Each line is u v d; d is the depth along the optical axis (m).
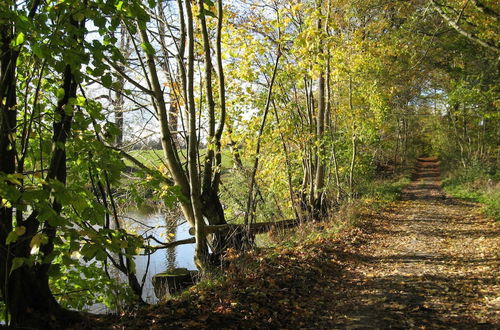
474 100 17.72
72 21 4.32
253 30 12.55
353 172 20.61
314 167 17.08
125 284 5.58
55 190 3.42
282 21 11.28
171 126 10.57
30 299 4.22
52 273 4.24
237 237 10.32
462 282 7.24
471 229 13.30
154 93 7.98
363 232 12.99
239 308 5.65
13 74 4.09
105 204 5.22
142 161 9.64
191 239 9.47
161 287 8.59
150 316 5.16
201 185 10.33
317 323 5.52
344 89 19.69
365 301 6.46
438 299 6.33
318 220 15.52
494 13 11.36
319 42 11.59
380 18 16.78
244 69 12.21
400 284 7.32
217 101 12.22
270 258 8.48
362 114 18.84
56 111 4.38
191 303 5.73
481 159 30.66
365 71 17.53
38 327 4.11
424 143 65.56
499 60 15.20
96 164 4.40
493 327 5.05
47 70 4.66
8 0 3.50
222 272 8.05
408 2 13.88
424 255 9.82
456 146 36.81
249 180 12.80
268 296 6.32
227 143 11.86
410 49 16.30
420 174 44.28
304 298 6.53
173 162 9.03
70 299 4.98
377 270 8.58
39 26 3.77
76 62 3.82
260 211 14.72
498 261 8.60
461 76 19.17
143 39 7.75
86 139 4.30
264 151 14.31
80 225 4.43
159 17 9.30
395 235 12.84
